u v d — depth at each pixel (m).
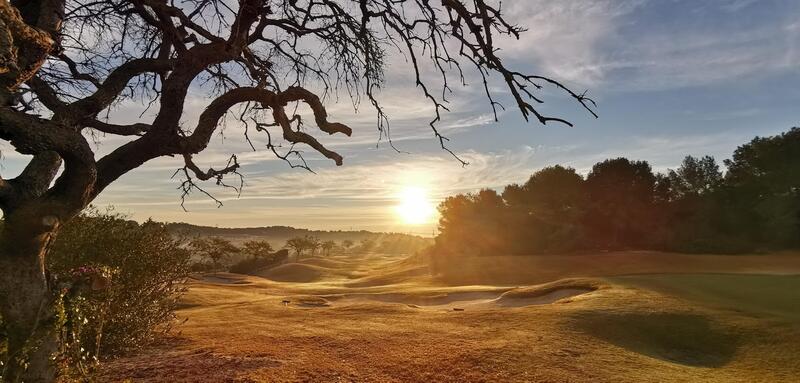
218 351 12.02
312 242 133.00
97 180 5.25
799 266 44.62
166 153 5.62
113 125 6.13
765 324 15.76
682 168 79.44
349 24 6.61
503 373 10.91
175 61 5.90
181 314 21.06
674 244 62.09
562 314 18.27
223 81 7.69
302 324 17.97
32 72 4.22
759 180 67.75
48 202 4.81
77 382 5.58
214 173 6.43
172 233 13.58
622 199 68.31
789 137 67.38
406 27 6.04
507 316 18.78
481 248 66.50
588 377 10.84
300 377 9.89
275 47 7.61
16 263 4.80
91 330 10.10
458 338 14.80
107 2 5.80
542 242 64.75
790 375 11.56
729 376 11.62
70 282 5.64
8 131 4.28
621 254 55.81
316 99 5.54
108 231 11.65
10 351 4.75
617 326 16.66
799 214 60.97
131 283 11.57
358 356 12.27
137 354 11.57
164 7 5.18
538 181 77.38
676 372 11.69
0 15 3.64
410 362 11.73
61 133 4.56
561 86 4.58
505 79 4.81
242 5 5.51
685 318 17.38
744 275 29.12
